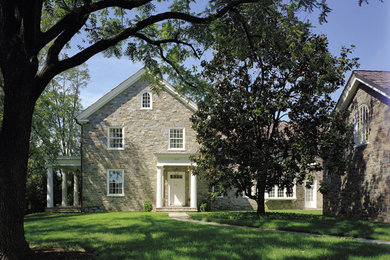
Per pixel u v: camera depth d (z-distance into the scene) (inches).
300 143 625.9
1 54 272.4
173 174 1012.5
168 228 486.6
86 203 959.0
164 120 1009.5
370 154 644.7
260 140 713.0
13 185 266.8
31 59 281.3
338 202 762.2
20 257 265.6
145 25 344.8
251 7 391.5
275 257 277.7
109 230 475.5
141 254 290.8
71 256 291.1
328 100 684.1
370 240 404.8
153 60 489.4
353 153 710.5
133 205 971.3
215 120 701.3
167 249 313.7
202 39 434.9
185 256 280.8
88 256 292.7
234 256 281.1
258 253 291.4
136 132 999.0
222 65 737.0
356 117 713.0
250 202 1032.8
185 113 1015.6
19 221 270.4
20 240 270.5
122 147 992.9
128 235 416.8
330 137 629.9
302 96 668.7
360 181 675.4
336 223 538.0
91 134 986.7
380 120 618.5
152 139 1000.9
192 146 1003.3
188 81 520.1
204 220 642.8
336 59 664.4
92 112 989.2
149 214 796.6
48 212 987.3
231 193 1027.3
